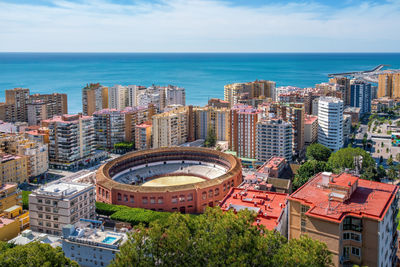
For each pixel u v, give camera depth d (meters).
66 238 156.75
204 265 105.25
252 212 134.12
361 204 123.62
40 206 195.75
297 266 94.81
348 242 120.00
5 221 189.12
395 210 135.88
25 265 113.19
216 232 107.75
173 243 106.44
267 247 103.00
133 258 104.31
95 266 152.50
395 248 140.50
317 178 147.25
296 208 129.25
